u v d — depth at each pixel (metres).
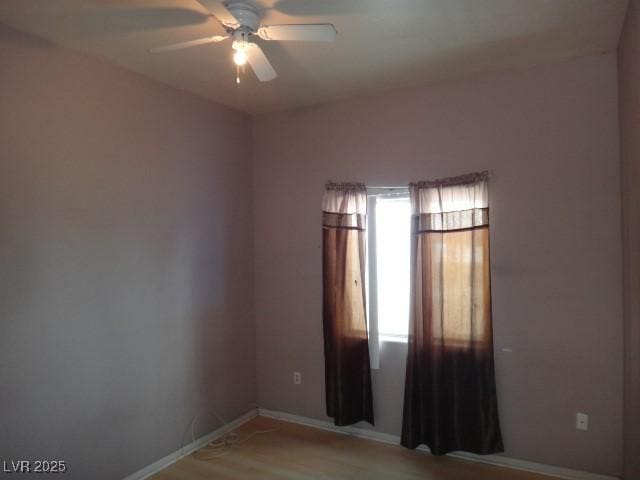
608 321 2.58
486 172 2.88
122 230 2.70
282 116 3.70
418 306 3.04
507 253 2.85
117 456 2.64
